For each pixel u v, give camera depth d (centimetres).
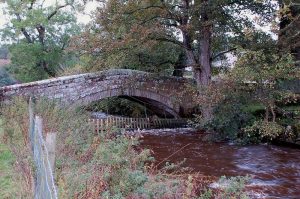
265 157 1466
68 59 3453
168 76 2406
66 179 579
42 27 3200
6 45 3344
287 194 1004
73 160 770
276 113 1838
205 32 2011
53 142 532
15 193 668
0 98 1590
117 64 2233
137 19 2053
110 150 715
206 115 1962
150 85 2317
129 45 2008
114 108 2738
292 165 1334
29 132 927
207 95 1762
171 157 1466
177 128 2244
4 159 899
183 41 2158
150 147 1659
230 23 1914
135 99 2398
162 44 2302
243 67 1630
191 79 2462
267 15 1836
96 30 2062
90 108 2572
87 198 541
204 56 2106
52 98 1634
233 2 1875
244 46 1908
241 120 1795
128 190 578
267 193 1010
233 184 658
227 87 1684
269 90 1664
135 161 744
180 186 681
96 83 2048
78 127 1059
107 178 585
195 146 1697
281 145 1670
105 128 1248
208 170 1272
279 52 1802
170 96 2398
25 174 718
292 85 2017
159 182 674
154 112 2628
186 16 1956
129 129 2066
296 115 1741
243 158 1459
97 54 2083
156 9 2052
